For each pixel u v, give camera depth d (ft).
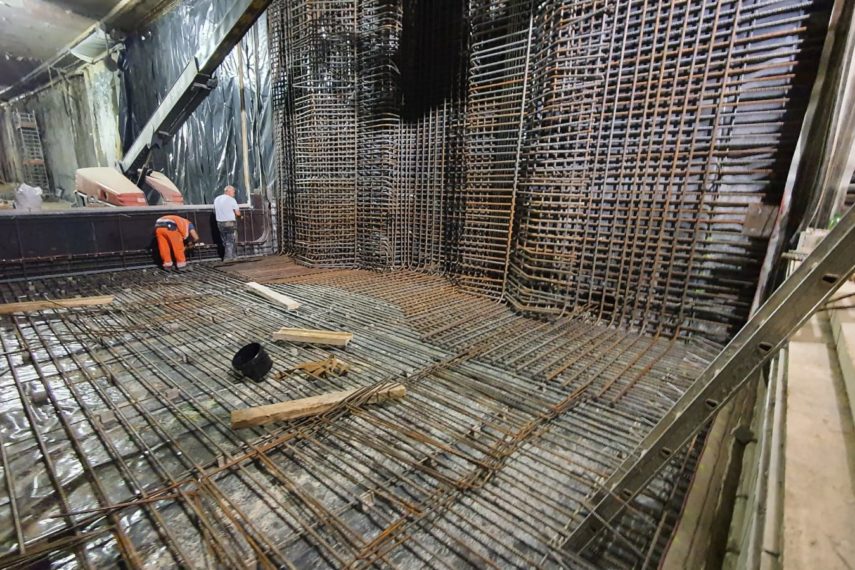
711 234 11.53
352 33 18.80
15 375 8.96
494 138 16.02
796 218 10.40
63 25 35.55
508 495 5.99
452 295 16.20
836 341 5.79
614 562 5.08
